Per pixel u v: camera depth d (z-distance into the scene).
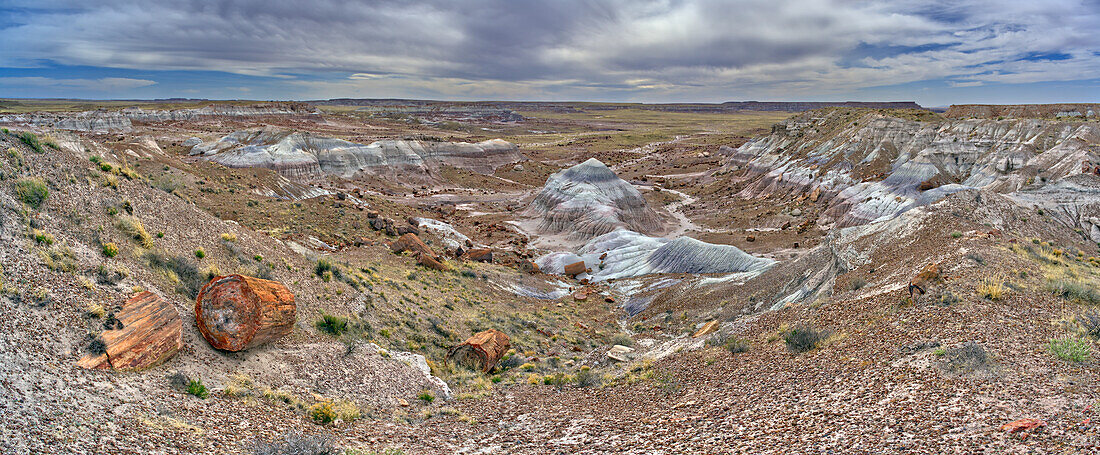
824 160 104.69
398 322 30.25
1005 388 13.61
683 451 13.36
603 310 46.22
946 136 94.25
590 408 19.53
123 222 23.44
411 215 83.81
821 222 84.50
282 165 100.81
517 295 47.38
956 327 18.33
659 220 94.75
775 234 79.00
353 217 63.88
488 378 26.41
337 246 49.22
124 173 28.20
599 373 25.31
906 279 25.45
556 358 30.75
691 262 54.75
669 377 21.64
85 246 20.33
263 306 19.78
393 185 115.94
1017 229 37.78
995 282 22.02
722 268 51.78
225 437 13.91
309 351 21.95
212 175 64.50
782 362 19.75
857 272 30.69
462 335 32.06
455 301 39.06
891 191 83.06
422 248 51.97
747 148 149.00
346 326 26.08
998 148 87.69
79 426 12.08
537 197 97.62
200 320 19.02
